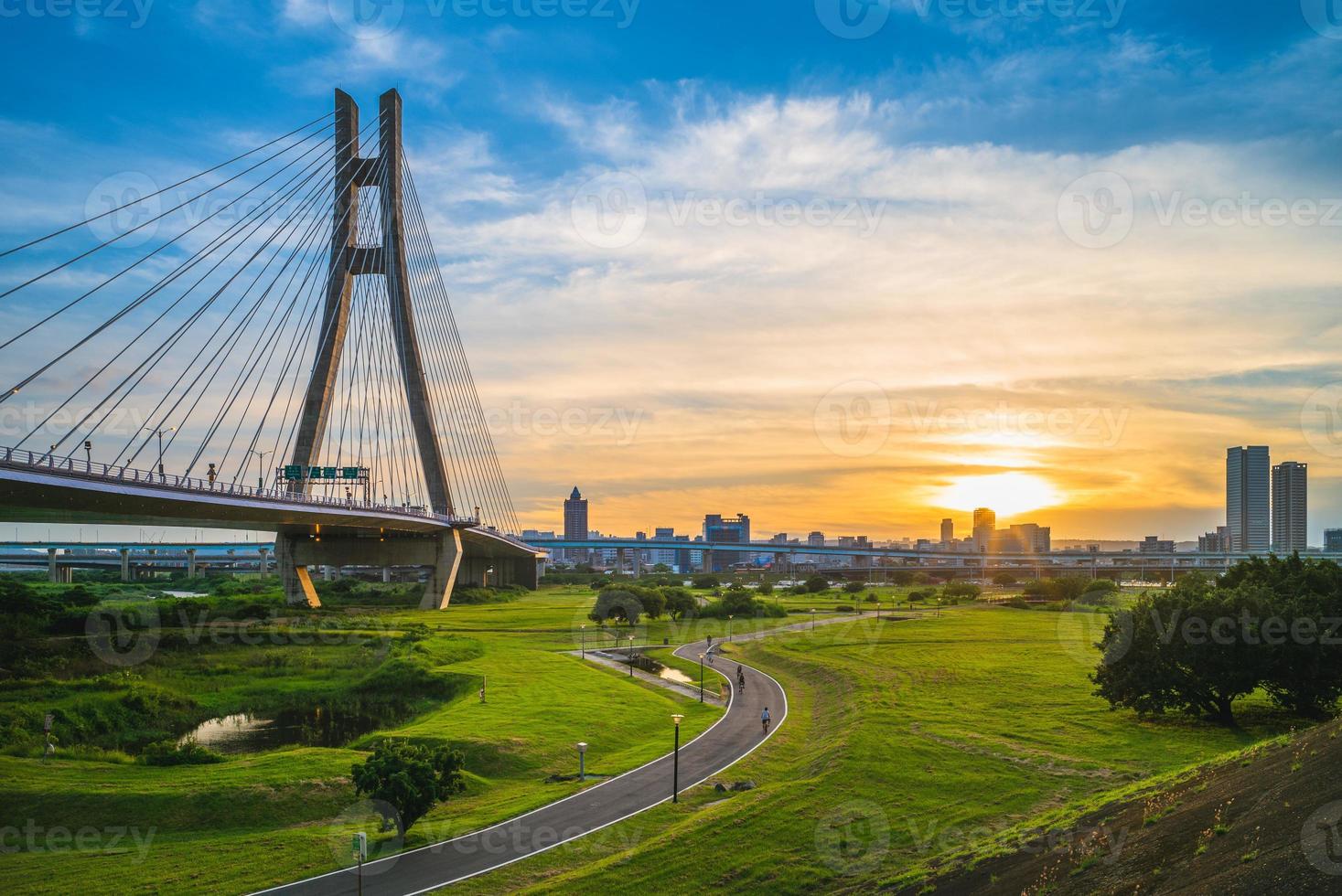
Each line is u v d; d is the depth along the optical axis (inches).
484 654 3464.6
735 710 2516.0
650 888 1190.3
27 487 2351.1
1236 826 878.4
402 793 1418.6
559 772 1873.8
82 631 3142.2
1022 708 2273.6
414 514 5059.1
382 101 5595.5
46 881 1258.0
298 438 5068.9
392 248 5516.7
